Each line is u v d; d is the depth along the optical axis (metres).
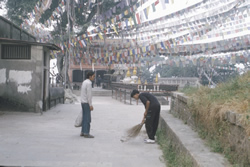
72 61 26.11
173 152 5.23
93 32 18.61
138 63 24.34
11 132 7.32
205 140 4.86
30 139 6.53
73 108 13.70
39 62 10.98
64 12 26.23
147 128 6.58
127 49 21.95
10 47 11.02
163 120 7.78
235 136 3.63
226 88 5.59
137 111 13.09
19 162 4.59
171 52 21.64
